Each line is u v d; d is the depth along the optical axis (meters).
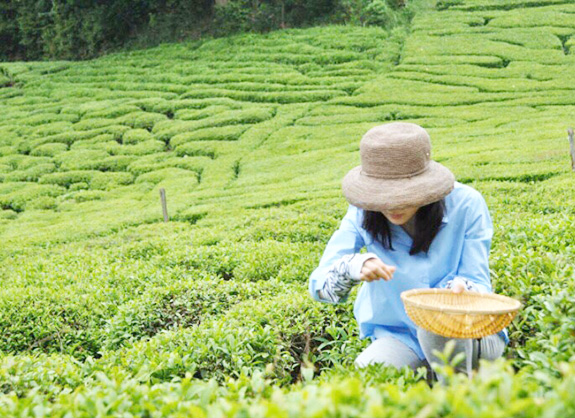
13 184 27.81
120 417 2.58
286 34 41.41
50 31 47.69
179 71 39.31
